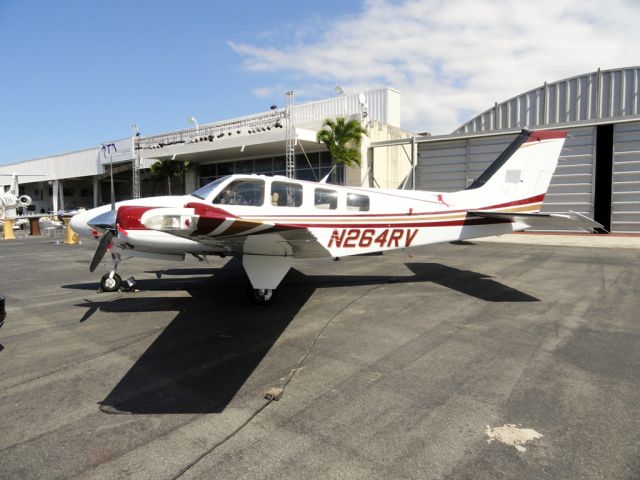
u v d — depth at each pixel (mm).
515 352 4078
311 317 5375
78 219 7082
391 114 21094
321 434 2650
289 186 6574
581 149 16828
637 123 15750
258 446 2525
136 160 24875
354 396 3178
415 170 20219
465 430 2680
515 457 2391
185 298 6449
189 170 26125
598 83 16703
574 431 2658
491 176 7672
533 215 6555
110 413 2947
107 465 2348
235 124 20312
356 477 2223
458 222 7324
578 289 6891
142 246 6180
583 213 16953
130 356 4059
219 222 4145
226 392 3277
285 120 19156
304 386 3365
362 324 5059
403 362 3852
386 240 7020
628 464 2324
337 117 17234
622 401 3059
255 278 5789
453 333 4684
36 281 8047
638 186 15984
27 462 2379
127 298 6473
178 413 2947
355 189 6984
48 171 33719
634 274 8195
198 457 2418
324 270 8922
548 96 17781
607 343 4312
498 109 18984
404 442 2547
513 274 8352
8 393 3270
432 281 7688
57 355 4090
